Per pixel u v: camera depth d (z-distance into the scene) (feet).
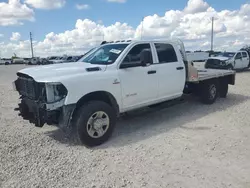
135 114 21.57
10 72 95.14
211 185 10.67
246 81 45.37
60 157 13.65
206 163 12.67
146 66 18.39
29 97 15.62
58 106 14.07
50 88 14.06
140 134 17.17
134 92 17.61
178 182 10.96
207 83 25.27
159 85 19.40
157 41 19.88
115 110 16.85
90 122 14.94
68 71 15.11
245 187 10.49
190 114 22.21
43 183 11.05
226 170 11.94
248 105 25.45
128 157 13.55
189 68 22.27
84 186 10.80
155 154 13.84
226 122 19.62
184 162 12.83
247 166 12.29
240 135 16.61
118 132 17.66
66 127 14.30
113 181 11.16
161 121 20.21
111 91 16.11
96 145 15.28
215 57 64.59
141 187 10.63
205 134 16.92
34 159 13.42
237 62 63.77
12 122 20.44
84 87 14.73
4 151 14.42
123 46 17.97
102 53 18.51
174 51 21.17
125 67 17.06
